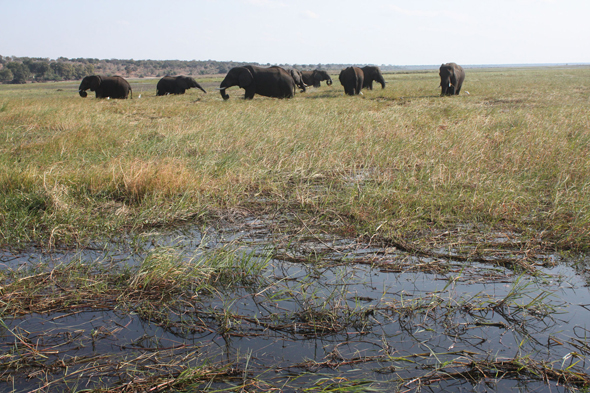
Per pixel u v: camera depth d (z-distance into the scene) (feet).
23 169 21.09
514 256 13.82
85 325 10.12
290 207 18.60
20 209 16.49
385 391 8.04
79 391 7.84
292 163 24.11
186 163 22.91
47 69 449.89
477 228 15.98
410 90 89.92
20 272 12.30
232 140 29.45
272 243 14.89
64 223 15.56
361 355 9.20
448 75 73.41
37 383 8.15
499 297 11.50
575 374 8.51
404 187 19.92
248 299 11.48
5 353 9.00
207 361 8.86
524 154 24.89
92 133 30.99
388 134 31.81
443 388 8.21
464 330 10.15
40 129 35.06
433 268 13.16
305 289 11.96
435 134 30.63
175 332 9.94
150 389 7.97
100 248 14.32
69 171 20.79
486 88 89.40
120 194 19.06
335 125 34.94
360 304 11.17
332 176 22.90
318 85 119.55
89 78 85.61
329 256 14.02
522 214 17.17
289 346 9.49
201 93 98.32
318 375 8.49
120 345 9.37
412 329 10.18
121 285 11.82
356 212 17.17
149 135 32.04
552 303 11.26
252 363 8.84
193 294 11.62
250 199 19.48
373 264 13.42
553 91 77.20
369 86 96.53
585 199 17.56
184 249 14.19
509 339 9.82
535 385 8.34
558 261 13.56
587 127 32.78
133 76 582.35
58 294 11.28
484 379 8.48
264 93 70.49
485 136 30.53
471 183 20.45
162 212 17.13
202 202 18.53
